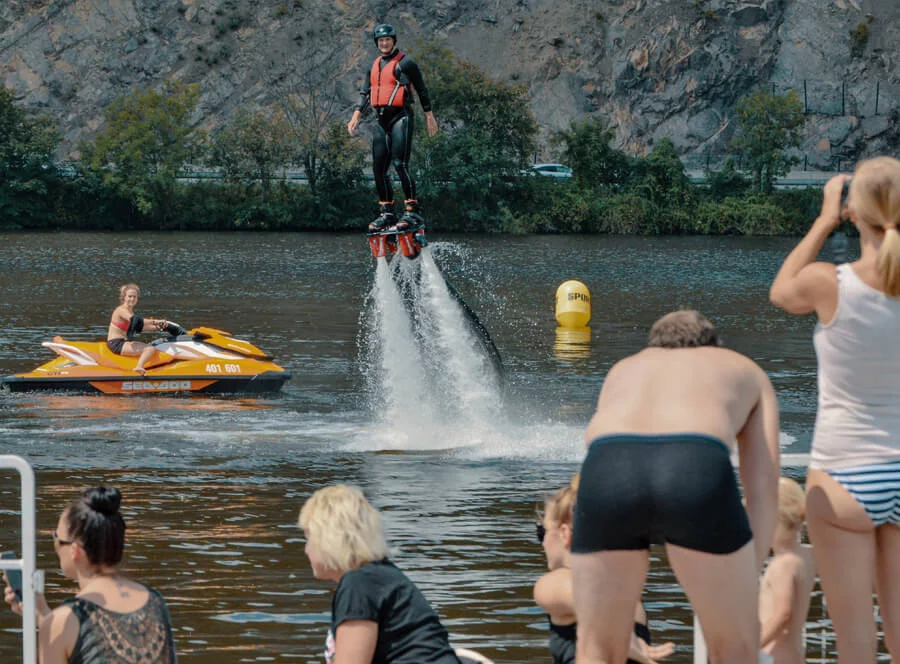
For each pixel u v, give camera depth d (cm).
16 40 9638
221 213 7506
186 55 9569
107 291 3478
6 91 7294
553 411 1684
